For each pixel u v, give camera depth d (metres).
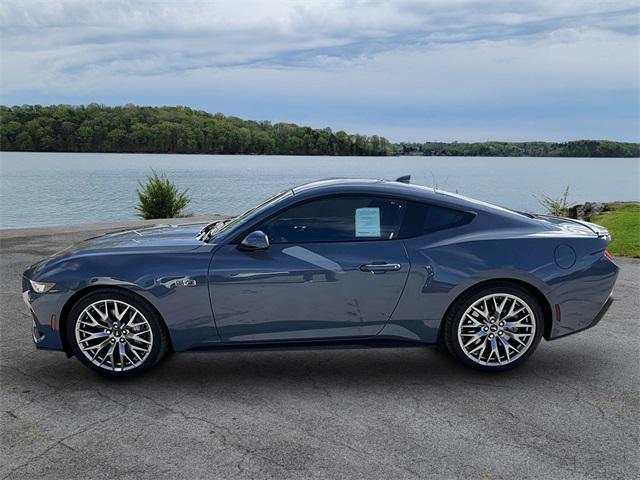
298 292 4.19
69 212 32.25
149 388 4.21
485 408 3.85
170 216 19.78
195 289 4.16
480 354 4.37
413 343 4.36
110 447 3.34
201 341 4.27
